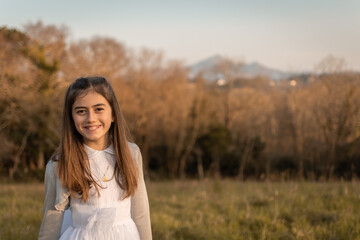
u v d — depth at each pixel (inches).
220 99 1251.8
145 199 77.0
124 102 1006.4
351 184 298.0
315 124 855.1
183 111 1143.0
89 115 68.1
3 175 827.4
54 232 69.6
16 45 701.9
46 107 673.6
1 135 780.0
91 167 70.9
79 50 691.4
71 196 68.9
